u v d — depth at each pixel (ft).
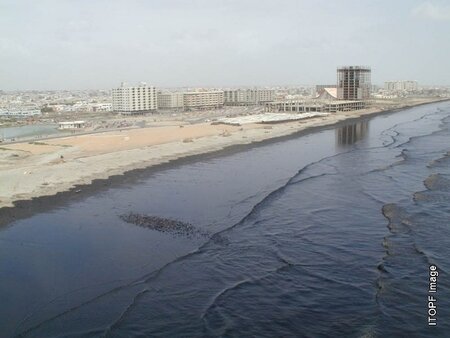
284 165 342.64
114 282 145.38
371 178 282.56
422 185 256.73
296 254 164.14
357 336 113.50
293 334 115.44
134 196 250.57
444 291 133.59
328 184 270.26
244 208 223.30
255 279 145.28
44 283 145.48
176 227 196.34
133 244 177.27
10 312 128.26
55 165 330.95
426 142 445.37
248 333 116.16
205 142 462.60
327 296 133.28
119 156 372.99
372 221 196.65
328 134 553.23
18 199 242.78
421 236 175.94
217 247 172.35
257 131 566.77
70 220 209.46
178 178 297.12
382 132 558.15
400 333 114.32
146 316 124.67
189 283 143.54
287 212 214.69
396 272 146.10
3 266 158.81
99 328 119.24
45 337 115.44
